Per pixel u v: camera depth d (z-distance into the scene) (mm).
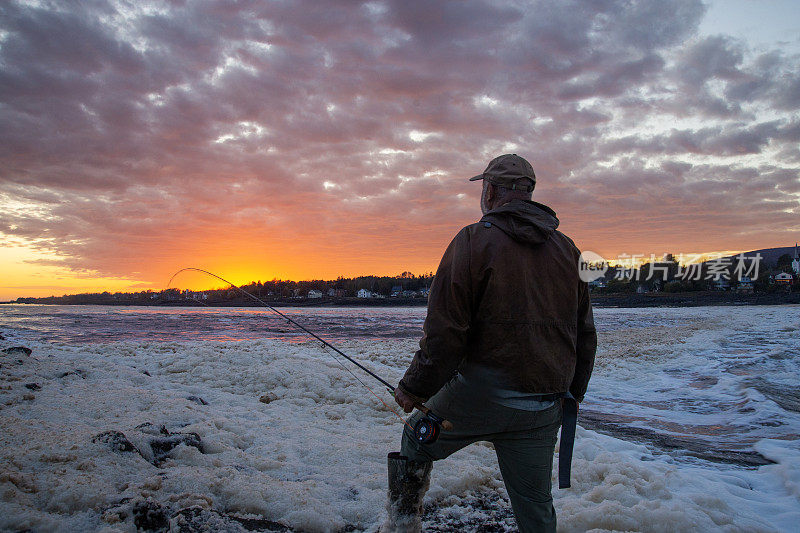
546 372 2008
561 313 2066
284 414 5477
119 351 9438
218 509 2822
